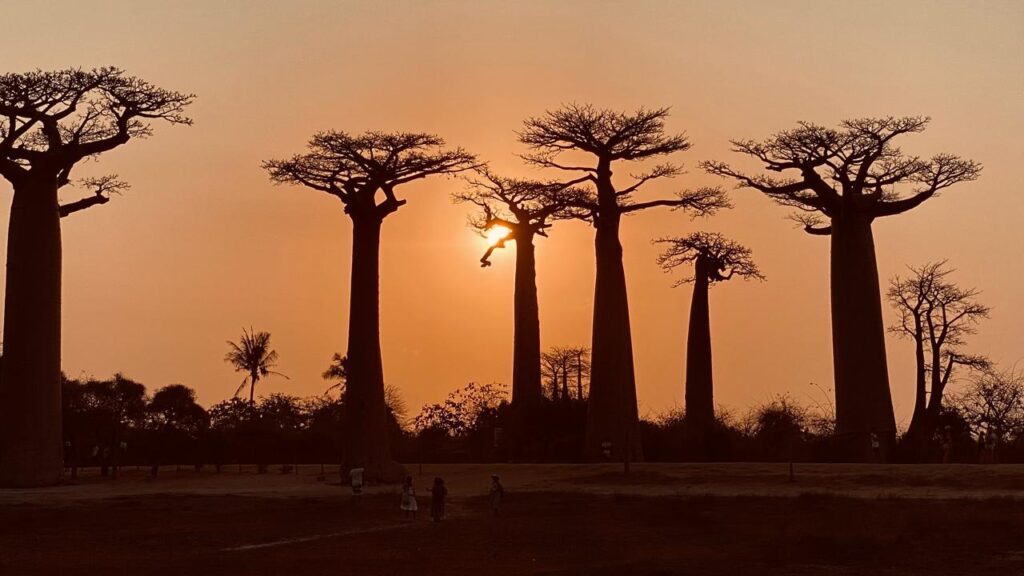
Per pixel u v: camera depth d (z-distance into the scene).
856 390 46.78
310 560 22.78
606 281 50.09
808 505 28.30
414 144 42.25
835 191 48.81
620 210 51.06
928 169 47.72
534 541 24.80
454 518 29.53
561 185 52.38
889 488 32.16
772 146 48.44
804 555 21.61
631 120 50.59
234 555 23.69
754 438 51.53
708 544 23.72
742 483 35.34
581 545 24.11
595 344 49.88
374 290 42.00
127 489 38.69
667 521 27.11
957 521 24.28
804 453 48.22
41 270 41.25
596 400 49.31
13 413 40.31
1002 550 21.47
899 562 20.62
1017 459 47.41
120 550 24.80
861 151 47.53
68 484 41.38
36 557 23.78
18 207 41.72
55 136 42.56
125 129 43.38
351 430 40.91
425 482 40.56
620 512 29.06
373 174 42.09
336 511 30.91
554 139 50.81
